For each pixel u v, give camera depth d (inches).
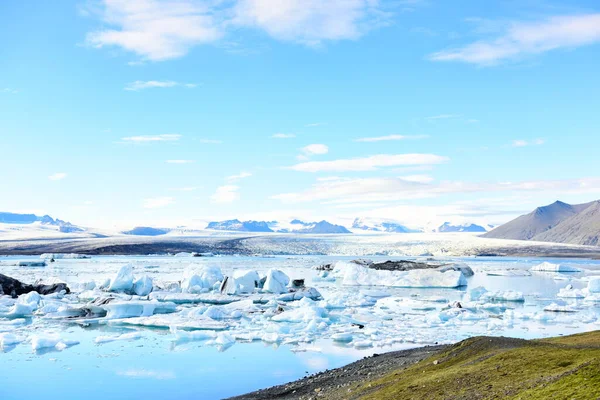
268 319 2161.7
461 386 744.3
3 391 1132.5
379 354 1374.3
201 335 1742.1
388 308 2539.4
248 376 1229.7
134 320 2086.6
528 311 2379.4
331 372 1197.7
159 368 1315.2
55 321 2145.7
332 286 4042.8
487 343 960.9
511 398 629.0
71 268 5944.9
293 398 994.7
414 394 770.2
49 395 1105.4
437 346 1440.7
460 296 3201.3
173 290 3174.2
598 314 2245.3
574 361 729.0
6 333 1752.0
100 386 1163.3
